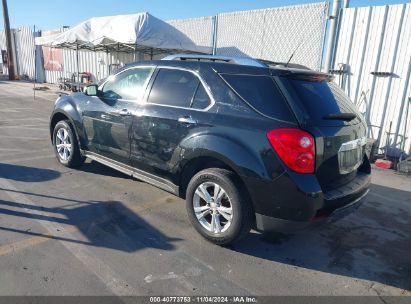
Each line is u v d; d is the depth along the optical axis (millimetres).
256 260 3303
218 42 11820
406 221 4391
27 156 6152
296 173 2939
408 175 6465
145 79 4285
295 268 3219
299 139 2910
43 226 3643
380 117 7816
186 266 3117
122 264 3074
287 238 3764
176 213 4176
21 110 11812
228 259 3283
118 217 3977
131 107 4285
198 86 3662
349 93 8227
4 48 29859
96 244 3375
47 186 4766
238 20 11016
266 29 10250
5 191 4492
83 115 5031
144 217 4023
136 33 10695
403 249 3688
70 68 20797
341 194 3197
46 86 21219
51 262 3021
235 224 3271
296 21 9461
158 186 4094
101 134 4762
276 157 2979
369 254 3549
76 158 5441
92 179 5148
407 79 7340
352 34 8000
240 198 3221
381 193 5387
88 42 11977
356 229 4102
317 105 3152
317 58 9109
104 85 4922
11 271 2857
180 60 4035
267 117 3094
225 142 3238
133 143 4250
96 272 2930
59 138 5633
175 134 3703
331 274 3160
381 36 7570
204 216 3578
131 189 4848
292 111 3006
